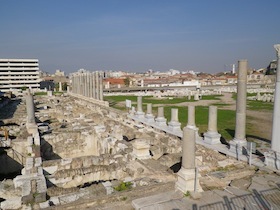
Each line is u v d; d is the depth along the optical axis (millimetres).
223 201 10547
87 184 15250
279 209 9953
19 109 45031
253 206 10180
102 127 25359
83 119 31953
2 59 123812
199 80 144375
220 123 33062
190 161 11055
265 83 119375
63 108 43844
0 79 124250
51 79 163500
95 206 10680
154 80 143000
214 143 20656
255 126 30859
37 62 132875
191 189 11070
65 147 23844
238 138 18359
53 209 10312
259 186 12227
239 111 18172
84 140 24688
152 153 18484
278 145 15102
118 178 15688
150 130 27062
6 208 11398
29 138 22016
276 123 15094
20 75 129375
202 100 69062
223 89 104812
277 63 14859
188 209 9836
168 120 35875
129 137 23891
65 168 16219
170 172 14469
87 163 16672
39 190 12484
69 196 11914
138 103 35781
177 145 20438
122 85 128750
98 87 52875
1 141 21359
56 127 26859
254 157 17094
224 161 16734
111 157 17344
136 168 15297
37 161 16328
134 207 10281
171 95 84750
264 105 54000
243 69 17734
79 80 70875
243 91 17922
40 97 71062
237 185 12359
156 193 11688
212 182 12891
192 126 23781
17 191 13125
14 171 21547
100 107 45281
